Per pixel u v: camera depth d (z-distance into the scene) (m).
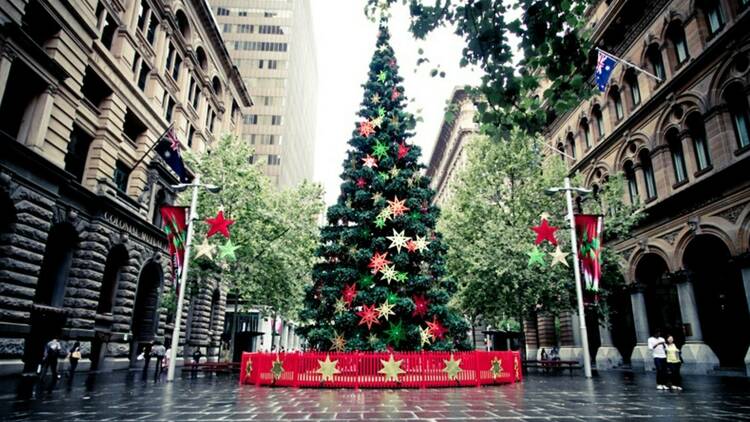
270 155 84.25
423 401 10.80
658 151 24.95
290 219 30.53
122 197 26.70
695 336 21.67
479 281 23.95
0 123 18.83
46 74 19.88
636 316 26.23
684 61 23.11
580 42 7.10
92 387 14.59
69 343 21.80
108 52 25.16
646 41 26.25
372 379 13.95
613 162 29.42
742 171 19.00
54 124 20.70
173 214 18.36
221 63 44.47
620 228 24.53
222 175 27.14
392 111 18.92
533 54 7.17
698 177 22.02
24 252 18.33
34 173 19.02
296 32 97.81
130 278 26.77
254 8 92.94
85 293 22.77
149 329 29.81
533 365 29.27
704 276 22.66
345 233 17.23
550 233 17.38
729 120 20.44
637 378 19.38
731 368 20.42
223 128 45.00
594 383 16.58
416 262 17.25
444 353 14.57
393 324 16.06
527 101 7.73
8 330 17.44
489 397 11.69
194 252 25.23
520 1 6.89
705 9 22.27
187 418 8.23
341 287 16.61
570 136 35.84
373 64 19.69
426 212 18.11
